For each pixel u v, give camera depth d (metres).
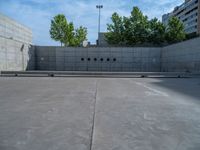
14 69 22.72
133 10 46.22
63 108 5.79
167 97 7.66
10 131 3.91
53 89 9.83
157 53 28.30
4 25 24.58
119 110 5.59
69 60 28.67
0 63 19.91
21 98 7.35
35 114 5.12
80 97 7.59
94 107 5.92
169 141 3.49
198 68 18.69
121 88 10.32
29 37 33.19
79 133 3.82
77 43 51.94
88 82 13.55
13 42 22.47
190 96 7.88
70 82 13.49
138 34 46.38
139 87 10.77
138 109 5.72
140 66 28.48
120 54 28.56
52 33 47.38
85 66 28.69
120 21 47.31
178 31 47.69
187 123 4.47
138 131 3.96
